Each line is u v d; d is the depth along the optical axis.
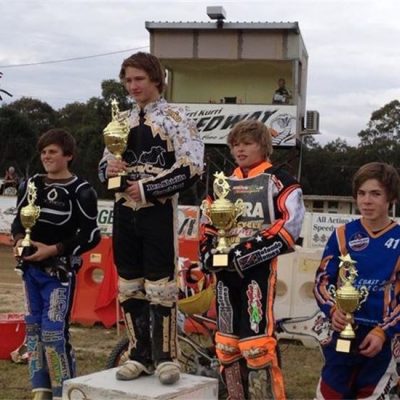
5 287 13.17
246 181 4.11
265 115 27.81
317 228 16.88
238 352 4.11
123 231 4.19
